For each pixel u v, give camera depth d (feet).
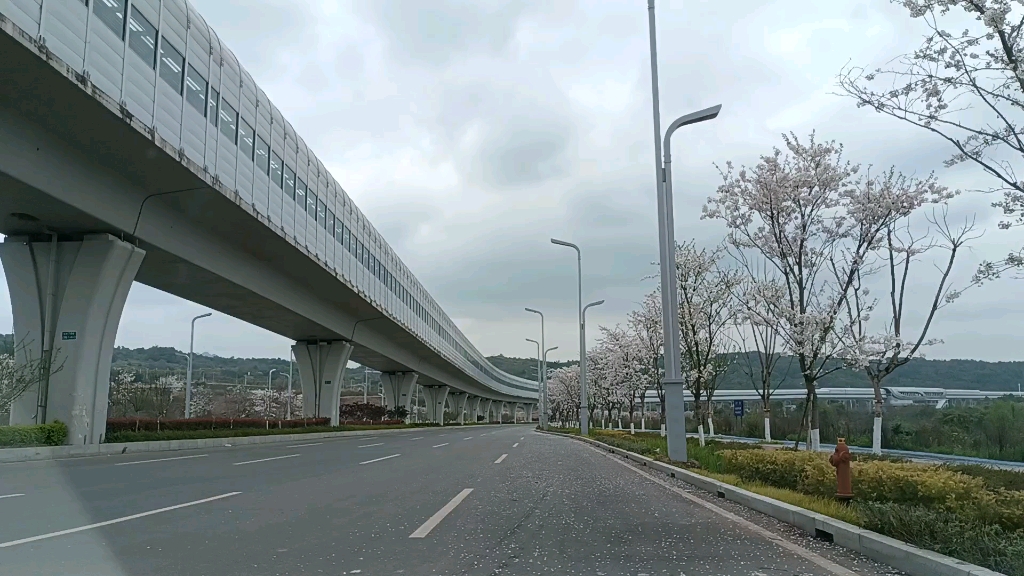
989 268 33.78
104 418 73.97
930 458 60.80
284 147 97.55
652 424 233.35
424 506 32.32
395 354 204.64
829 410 99.60
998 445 72.13
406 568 19.98
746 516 30.09
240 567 19.90
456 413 384.68
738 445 69.10
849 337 50.26
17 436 62.03
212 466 53.72
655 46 58.54
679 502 34.63
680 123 57.41
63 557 20.99
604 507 32.65
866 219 50.57
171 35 68.49
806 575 19.44
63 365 70.64
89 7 55.67
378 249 151.53
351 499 34.45
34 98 54.54
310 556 21.40
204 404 215.31
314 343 159.02
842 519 25.07
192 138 71.72
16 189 59.88
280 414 259.60
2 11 46.50
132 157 65.82
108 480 42.50
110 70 58.18
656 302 98.53
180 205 78.74
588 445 99.04
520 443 101.50
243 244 96.32
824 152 51.88
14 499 33.53
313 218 108.88
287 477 45.16
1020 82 23.99
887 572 19.83
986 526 20.35
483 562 20.84
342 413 224.94
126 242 74.43
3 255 73.05
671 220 56.18
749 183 55.16
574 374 253.03
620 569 20.08
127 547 22.50
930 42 27.27
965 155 27.43
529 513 30.53
